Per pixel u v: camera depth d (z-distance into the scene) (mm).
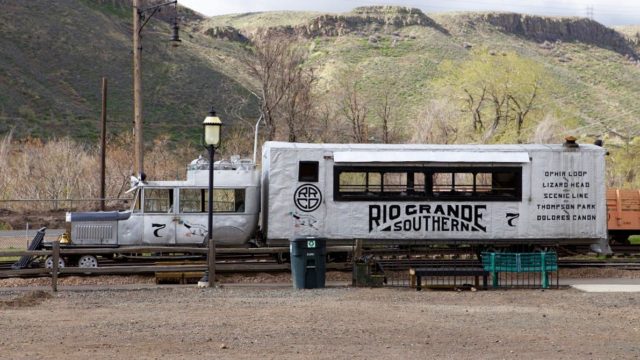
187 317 15211
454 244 23594
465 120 58781
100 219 22547
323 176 22891
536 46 134500
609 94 101312
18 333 13453
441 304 17203
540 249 23594
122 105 73125
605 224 23500
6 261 24312
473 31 131500
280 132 52875
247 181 23266
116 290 19641
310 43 120875
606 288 20125
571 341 12969
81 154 46219
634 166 57000
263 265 21750
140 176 23156
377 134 60219
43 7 85500
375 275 20594
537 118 58406
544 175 23328
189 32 109438
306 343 12625
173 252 21391
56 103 69812
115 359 11336
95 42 83312
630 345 12656
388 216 23016
